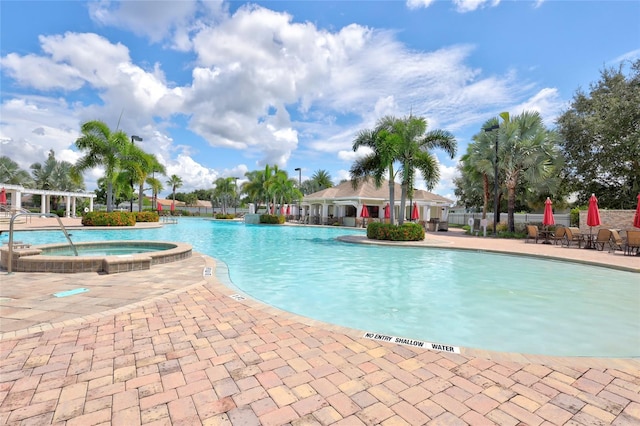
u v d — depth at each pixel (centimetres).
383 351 316
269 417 210
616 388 257
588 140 1966
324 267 898
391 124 1575
